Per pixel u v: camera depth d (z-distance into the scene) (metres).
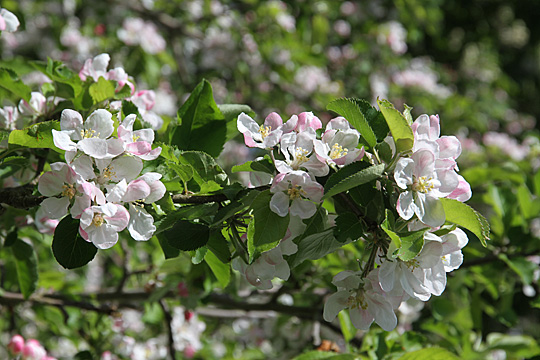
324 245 0.91
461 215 0.88
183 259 1.47
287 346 1.62
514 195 1.43
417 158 0.88
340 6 3.24
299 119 0.91
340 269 1.30
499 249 1.39
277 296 1.40
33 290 1.17
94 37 2.41
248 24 2.63
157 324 1.64
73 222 0.90
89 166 0.88
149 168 0.92
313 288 1.38
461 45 4.95
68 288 1.63
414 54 4.68
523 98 5.38
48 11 2.62
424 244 0.88
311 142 0.90
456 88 4.20
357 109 0.90
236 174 1.68
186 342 1.62
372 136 0.90
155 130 1.09
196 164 0.94
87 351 1.40
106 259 1.99
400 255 0.85
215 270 1.03
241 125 0.91
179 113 1.03
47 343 1.89
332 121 0.91
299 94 2.85
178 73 2.75
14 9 1.76
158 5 2.62
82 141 0.87
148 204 0.91
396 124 0.88
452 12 5.09
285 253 0.91
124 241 1.44
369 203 0.90
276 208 0.87
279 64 2.64
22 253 1.16
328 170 0.89
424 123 0.90
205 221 0.92
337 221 0.89
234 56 2.66
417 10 3.24
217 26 2.61
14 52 2.70
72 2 2.60
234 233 0.92
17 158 0.95
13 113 1.08
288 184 0.88
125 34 2.23
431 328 1.44
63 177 0.87
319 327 1.51
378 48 3.25
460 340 1.41
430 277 0.89
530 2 5.29
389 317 0.89
